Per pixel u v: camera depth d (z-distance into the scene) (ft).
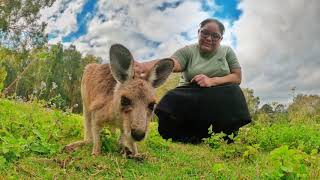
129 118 3.72
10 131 4.43
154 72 3.97
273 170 3.34
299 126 6.83
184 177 3.58
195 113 5.83
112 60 3.89
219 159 4.51
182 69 6.17
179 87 5.97
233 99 5.84
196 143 6.01
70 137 4.90
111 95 4.02
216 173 3.60
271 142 5.54
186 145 5.51
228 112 5.83
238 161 4.38
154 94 3.86
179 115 5.88
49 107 6.15
